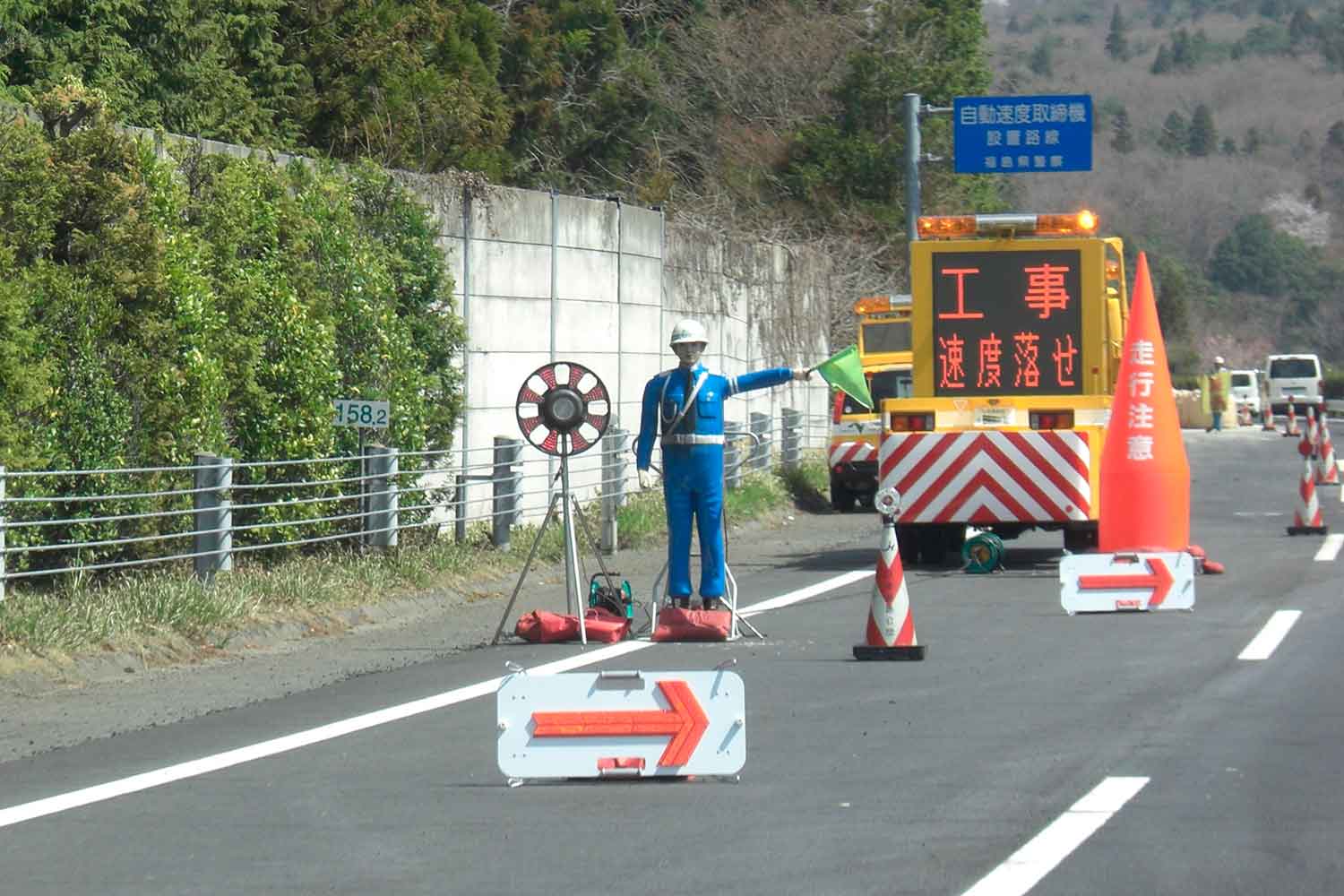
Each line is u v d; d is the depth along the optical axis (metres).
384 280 38.88
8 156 28.95
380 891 14.57
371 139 59.44
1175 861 15.04
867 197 96.62
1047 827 16.25
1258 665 25.52
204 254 33.00
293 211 35.78
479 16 74.50
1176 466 36.44
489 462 44.03
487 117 69.44
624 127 90.44
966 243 40.75
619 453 48.91
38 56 45.03
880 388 61.00
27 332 27.72
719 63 96.31
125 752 20.55
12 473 26.02
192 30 50.62
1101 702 22.67
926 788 17.94
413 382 39.53
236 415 34.19
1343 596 33.62
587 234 50.62
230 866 15.37
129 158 30.58
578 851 15.75
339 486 36.75
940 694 23.53
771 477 62.50
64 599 27.81
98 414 29.62
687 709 18.53
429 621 32.94
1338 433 130.75
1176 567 31.67
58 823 17.02
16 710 23.38
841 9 101.12
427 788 18.45
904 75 97.25
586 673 19.20
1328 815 16.55
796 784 18.28
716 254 63.06
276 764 19.70
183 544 32.09
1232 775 18.28
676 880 14.77
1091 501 39.97
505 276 46.03
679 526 30.55
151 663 26.86
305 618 30.89
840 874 14.83
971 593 35.72
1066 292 40.50
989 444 40.28
